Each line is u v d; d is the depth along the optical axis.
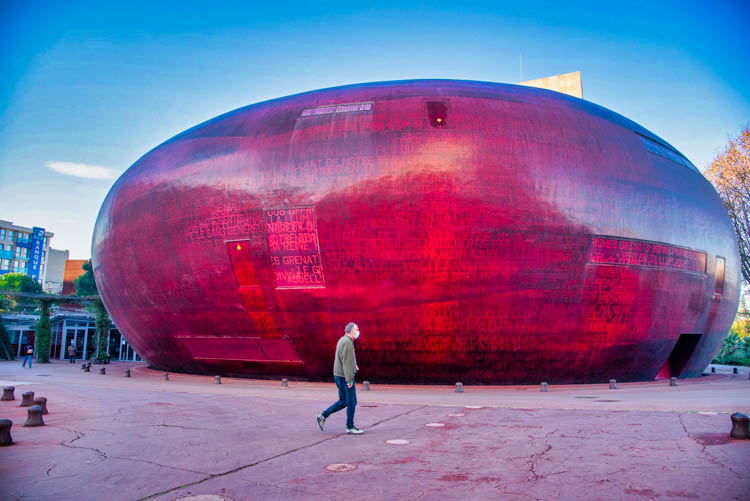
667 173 22.55
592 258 19.67
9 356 45.78
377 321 19.39
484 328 19.12
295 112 22.16
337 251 19.44
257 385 19.67
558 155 20.17
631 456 7.13
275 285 20.30
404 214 19.05
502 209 19.06
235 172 21.23
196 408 12.74
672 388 19.19
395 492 5.55
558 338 19.58
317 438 8.73
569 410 12.07
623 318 20.19
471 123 20.23
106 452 7.64
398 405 13.37
